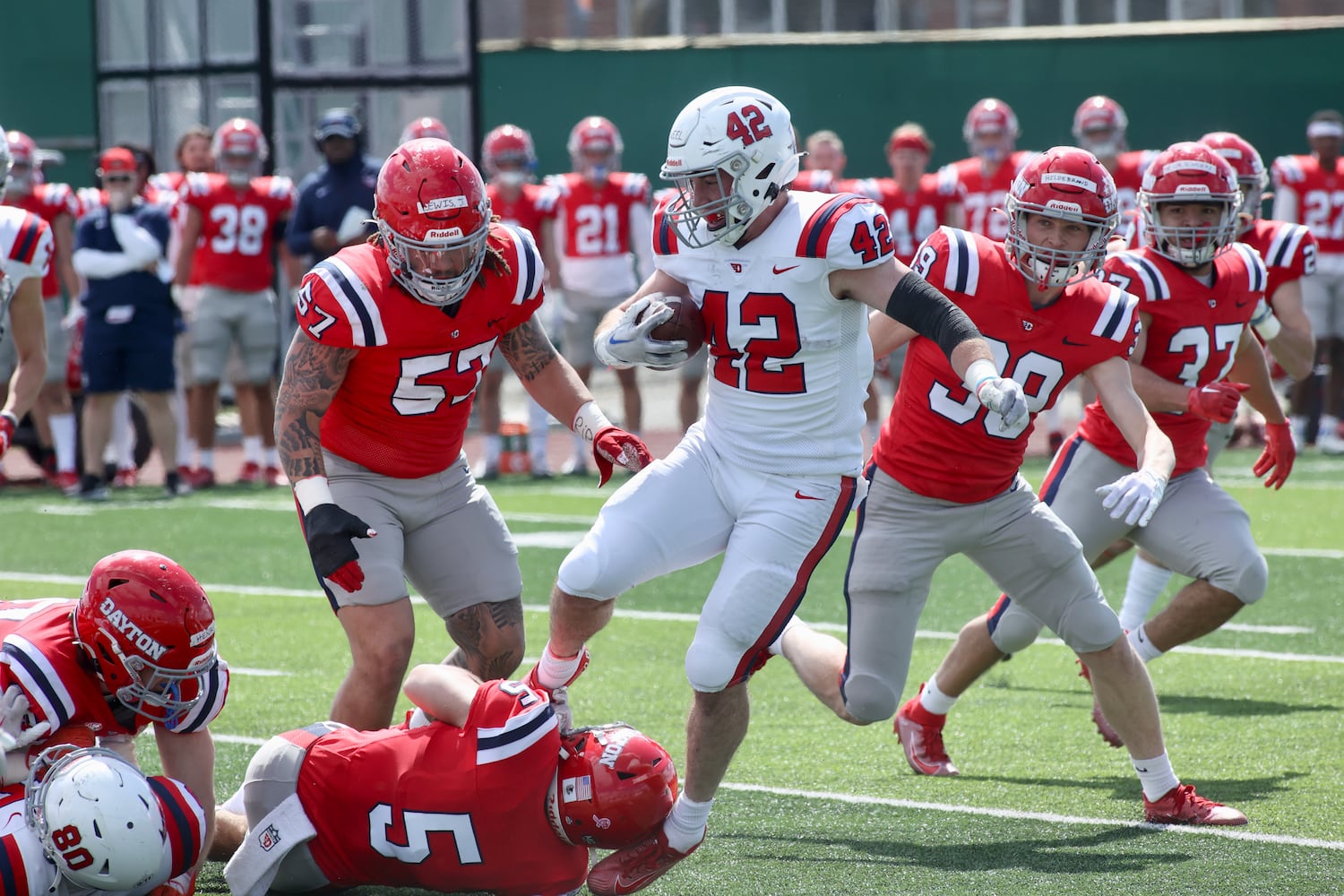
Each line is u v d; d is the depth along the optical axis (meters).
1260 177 19.66
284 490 36.59
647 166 58.03
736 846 13.32
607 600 12.25
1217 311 16.34
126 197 34.19
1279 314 19.84
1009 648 15.17
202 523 31.88
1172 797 13.85
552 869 11.37
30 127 55.25
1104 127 37.88
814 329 12.01
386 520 13.17
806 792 14.98
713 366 12.49
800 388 12.15
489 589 13.55
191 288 36.88
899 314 11.77
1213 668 20.00
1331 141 38.47
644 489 12.35
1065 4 60.78
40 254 16.23
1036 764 15.93
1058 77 56.81
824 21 62.59
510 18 63.94
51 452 38.12
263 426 37.78
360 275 12.34
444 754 11.30
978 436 13.48
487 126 58.28
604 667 20.22
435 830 11.23
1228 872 12.49
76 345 37.00
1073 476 16.42
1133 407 13.53
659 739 16.78
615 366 12.27
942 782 15.29
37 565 27.20
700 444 12.53
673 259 12.36
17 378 16.44
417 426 13.05
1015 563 13.87
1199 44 55.94
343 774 11.44
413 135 34.72
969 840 13.44
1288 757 15.95
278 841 11.45
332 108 46.41
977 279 13.55
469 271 12.28
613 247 37.69
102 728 10.71
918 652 21.06
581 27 64.19
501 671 13.75
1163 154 16.17
